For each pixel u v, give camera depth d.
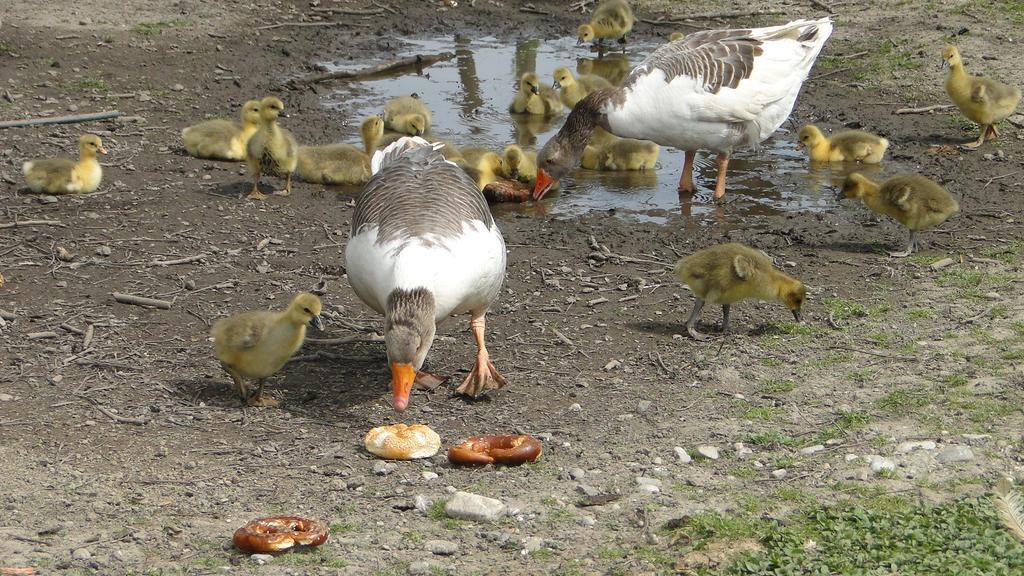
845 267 13.06
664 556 7.24
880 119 18.95
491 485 8.31
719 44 15.20
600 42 24.36
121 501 8.02
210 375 10.32
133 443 8.98
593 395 9.98
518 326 11.59
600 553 7.30
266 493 8.19
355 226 10.02
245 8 26.20
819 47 15.82
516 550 7.37
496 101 20.84
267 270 12.99
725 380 10.19
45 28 23.48
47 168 15.11
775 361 10.55
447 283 9.13
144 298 11.90
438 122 19.52
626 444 8.99
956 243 13.64
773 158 17.58
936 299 11.92
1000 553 6.95
